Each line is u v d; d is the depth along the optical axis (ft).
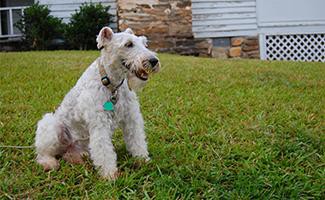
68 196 4.98
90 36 20.77
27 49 21.76
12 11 23.09
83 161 5.71
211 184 5.24
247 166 5.66
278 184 5.24
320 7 23.02
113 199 4.79
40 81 10.72
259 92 9.98
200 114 8.02
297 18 22.98
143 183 5.24
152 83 10.81
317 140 6.54
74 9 22.29
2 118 7.61
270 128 7.22
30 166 5.68
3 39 22.41
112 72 5.26
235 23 22.70
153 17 20.77
